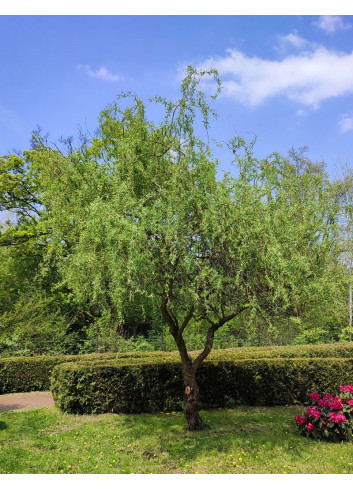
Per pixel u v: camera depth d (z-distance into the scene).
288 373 7.52
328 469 4.34
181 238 4.57
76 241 5.51
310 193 5.61
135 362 8.17
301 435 5.48
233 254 4.64
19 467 4.45
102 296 5.28
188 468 4.38
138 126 5.54
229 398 7.41
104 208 4.64
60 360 9.61
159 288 4.90
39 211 16.12
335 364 7.57
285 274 4.64
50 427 6.02
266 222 4.63
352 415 5.49
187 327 13.13
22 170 17.00
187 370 5.98
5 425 6.09
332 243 5.54
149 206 4.95
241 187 4.78
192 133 5.39
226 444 5.10
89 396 6.86
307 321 5.68
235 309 5.35
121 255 4.49
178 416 6.63
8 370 9.30
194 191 4.77
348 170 13.97
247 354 9.62
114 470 4.35
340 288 5.43
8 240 16.70
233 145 5.12
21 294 14.66
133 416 6.66
